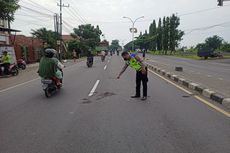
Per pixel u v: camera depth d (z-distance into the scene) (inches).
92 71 832.9
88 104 324.8
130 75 684.1
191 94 383.9
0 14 716.0
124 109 293.4
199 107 297.1
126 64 357.7
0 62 791.7
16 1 752.3
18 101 358.3
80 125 235.9
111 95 384.5
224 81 497.4
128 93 399.5
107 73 750.5
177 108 293.3
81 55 2460.6
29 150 180.9
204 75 633.0
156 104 316.5
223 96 327.0
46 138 203.9
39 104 333.1
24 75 763.4
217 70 834.2
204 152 171.9
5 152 178.2
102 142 192.9
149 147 181.9
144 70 345.7
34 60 1425.9
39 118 263.7
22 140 200.8
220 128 219.9
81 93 409.1
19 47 1216.2
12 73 749.9
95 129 223.5
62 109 301.0
